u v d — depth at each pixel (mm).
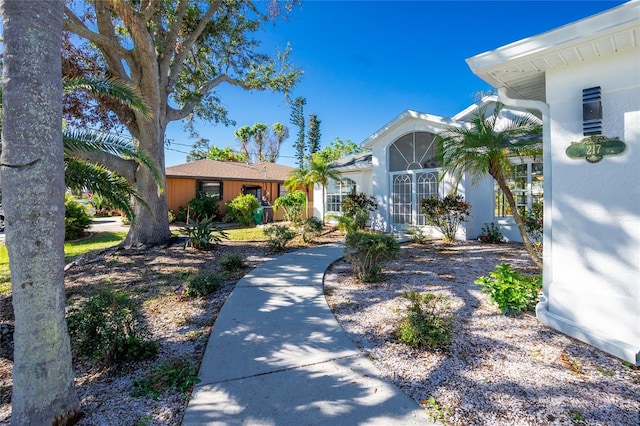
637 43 2986
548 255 4066
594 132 3303
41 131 2025
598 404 2396
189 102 11172
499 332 3652
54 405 2211
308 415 2354
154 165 6840
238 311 4484
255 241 11031
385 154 12797
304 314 4352
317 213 16781
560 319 3611
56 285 2205
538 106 4039
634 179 3088
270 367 3033
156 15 9953
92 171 6594
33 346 2131
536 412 2320
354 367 3010
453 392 2584
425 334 3363
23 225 2039
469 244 9766
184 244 9555
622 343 3082
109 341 3047
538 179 9398
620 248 3186
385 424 2242
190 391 2699
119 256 8453
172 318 4410
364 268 5863
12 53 1964
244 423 2273
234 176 20438
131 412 2473
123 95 5828
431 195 11461
